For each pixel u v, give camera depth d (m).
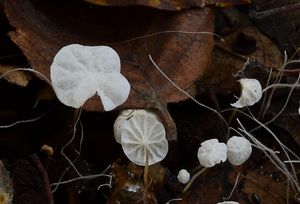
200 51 0.12
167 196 0.13
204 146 0.12
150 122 0.11
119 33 0.13
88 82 0.11
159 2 0.12
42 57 0.12
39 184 0.12
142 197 0.12
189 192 0.13
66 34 0.12
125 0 0.12
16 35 0.12
